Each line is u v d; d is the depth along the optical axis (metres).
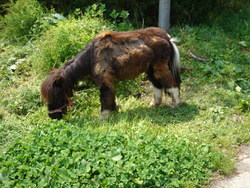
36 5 6.49
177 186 3.10
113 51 4.18
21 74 5.34
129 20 6.61
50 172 3.12
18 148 3.46
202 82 5.12
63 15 6.51
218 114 4.27
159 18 6.22
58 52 5.07
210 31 6.45
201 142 3.75
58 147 3.37
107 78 4.20
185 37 6.13
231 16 7.03
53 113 4.22
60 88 4.15
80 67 4.23
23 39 6.15
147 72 4.48
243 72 5.34
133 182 3.07
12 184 3.04
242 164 3.52
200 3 6.79
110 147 3.40
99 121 4.17
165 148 3.39
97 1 6.43
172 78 4.39
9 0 6.86
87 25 5.45
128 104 4.58
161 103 4.67
